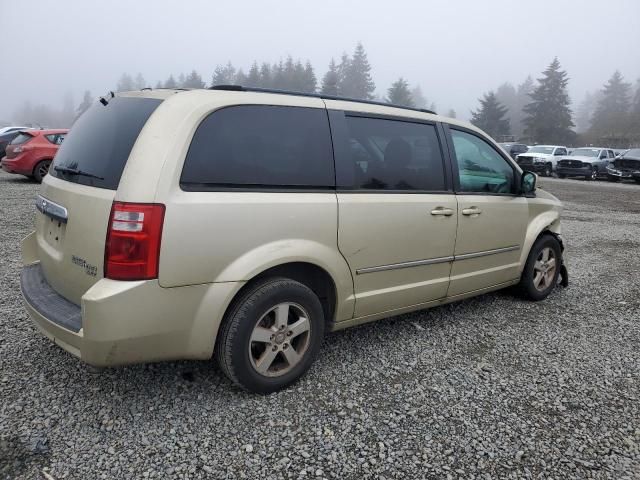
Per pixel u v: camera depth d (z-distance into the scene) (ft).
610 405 10.79
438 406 10.46
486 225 14.55
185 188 9.11
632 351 13.57
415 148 12.87
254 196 9.82
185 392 10.48
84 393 10.27
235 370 9.93
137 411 9.76
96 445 8.75
